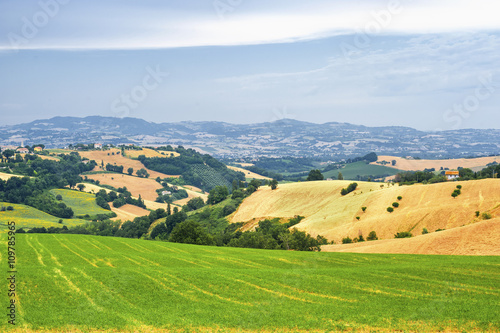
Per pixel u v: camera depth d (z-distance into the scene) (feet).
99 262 198.29
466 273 166.09
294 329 112.27
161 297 136.26
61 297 133.08
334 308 127.13
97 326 112.27
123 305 128.16
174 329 111.45
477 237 246.27
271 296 139.13
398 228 387.75
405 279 158.71
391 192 471.21
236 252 241.55
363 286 150.61
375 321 116.47
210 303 131.54
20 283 144.25
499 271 168.66
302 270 175.42
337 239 404.77
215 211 640.99
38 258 204.85
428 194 433.48
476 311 122.42
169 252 242.58
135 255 217.97
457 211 378.12
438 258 207.62
